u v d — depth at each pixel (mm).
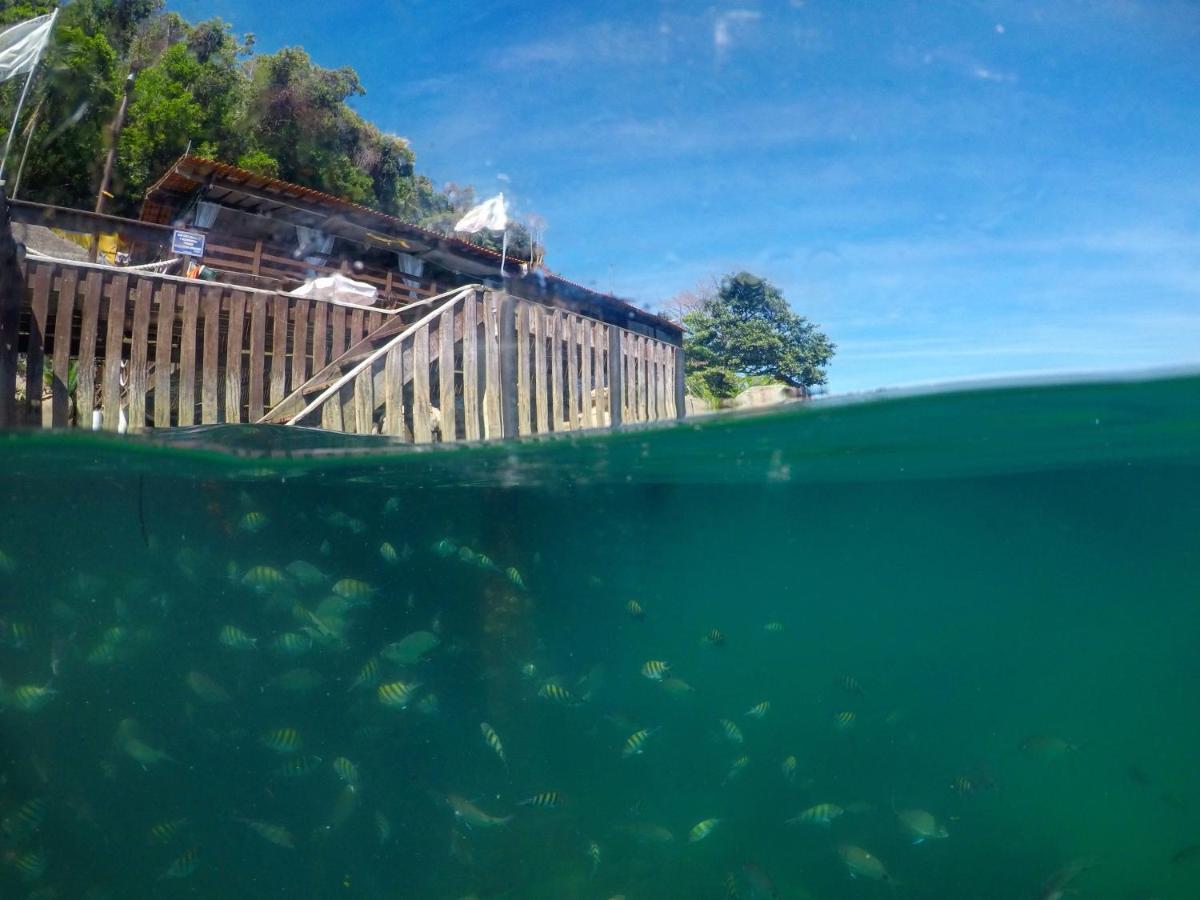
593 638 19406
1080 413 8070
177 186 14648
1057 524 16250
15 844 7098
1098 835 13320
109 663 13305
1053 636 24656
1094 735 25031
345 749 11703
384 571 16375
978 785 7910
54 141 16438
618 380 11047
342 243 16016
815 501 15047
